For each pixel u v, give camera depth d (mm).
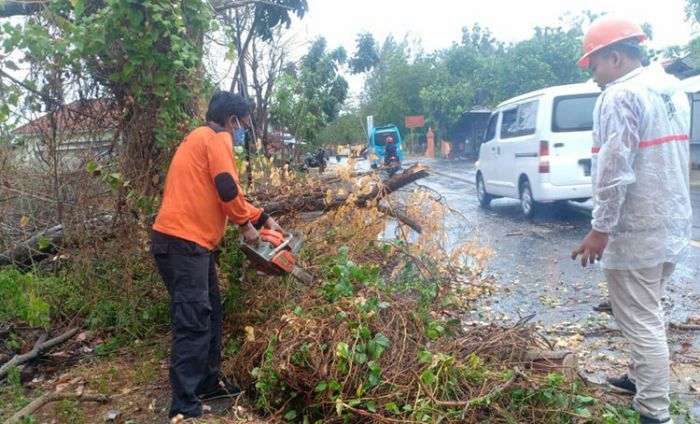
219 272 3990
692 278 5695
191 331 3053
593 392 3049
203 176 3094
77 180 4094
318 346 2988
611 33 2996
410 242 5012
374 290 3426
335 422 2883
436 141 42781
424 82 45531
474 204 12250
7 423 2930
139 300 4152
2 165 4043
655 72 3006
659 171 2902
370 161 5367
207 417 3023
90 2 3818
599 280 5812
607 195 2896
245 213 3158
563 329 4453
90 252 4164
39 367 3873
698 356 3865
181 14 3748
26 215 4285
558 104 8789
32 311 3432
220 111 3217
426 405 2668
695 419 3088
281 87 9109
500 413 2742
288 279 3771
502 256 7047
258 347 3418
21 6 3875
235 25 8133
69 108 3996
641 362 2980
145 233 4086
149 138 3965
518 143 9633
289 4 7707
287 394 3119
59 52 3572
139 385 3520
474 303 5129
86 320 4254
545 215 9906
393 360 2994
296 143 9625
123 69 3705
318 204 4441
